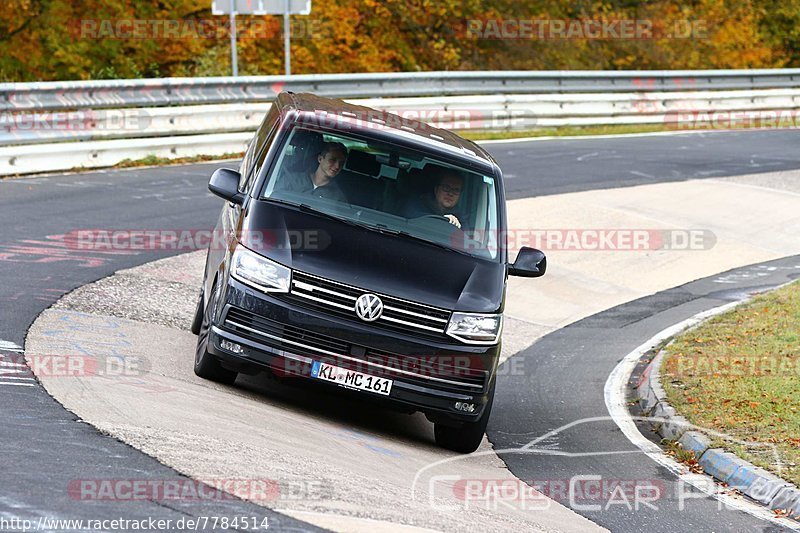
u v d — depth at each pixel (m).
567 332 34.59
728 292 39.81
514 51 113.62
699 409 25.03
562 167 58.75
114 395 19.58
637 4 119.94
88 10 89.31
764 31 128.88
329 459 18.31
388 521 15.33
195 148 53.62
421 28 108.69
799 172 61.06
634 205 51.06
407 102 66.88
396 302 20.56
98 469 15.41
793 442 22.66
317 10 97.38
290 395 23.62
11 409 17.81
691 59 120.50
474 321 20.88
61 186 44.16
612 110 76.06
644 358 31.58
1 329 23.62
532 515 17.80
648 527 18.36
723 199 53.44
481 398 21.05
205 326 22.05
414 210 22.39
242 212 21.81
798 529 19.11
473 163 23.47
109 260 33.38
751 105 85.06
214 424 18.77
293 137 22.88
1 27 86.56
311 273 20.47
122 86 51.34
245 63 93.38
